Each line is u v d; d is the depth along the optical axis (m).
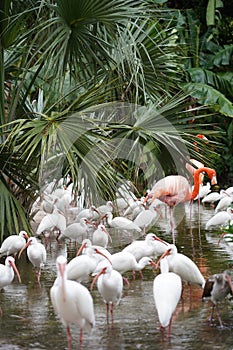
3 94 15.42
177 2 28.89
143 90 15.48
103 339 9.69
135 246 13.64
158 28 19.31
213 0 25.44
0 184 14.05
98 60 14.88
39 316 10.83
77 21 14.34
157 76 16.78
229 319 10.57
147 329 10.10
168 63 17.00
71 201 19.50
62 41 14.38
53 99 16.58
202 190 22.25
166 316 9.63
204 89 24.28
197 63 26.25
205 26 28.36
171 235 17.67
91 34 14.66
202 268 13.62
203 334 9.84
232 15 28.84
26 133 13.38
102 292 10.40
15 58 16.25
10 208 14.07
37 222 19.17
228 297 11.80
